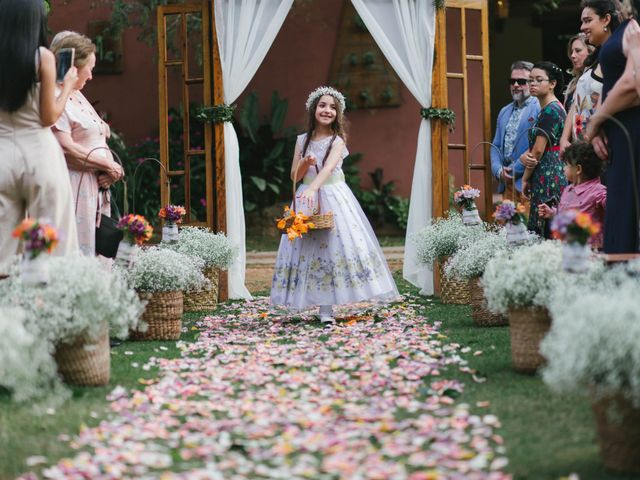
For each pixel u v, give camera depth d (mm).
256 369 4371
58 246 4461
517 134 7355
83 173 5031
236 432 3312
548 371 2928
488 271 4188
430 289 7516
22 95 4340
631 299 2854
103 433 3305
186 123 7875
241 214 7621
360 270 6066
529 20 15812
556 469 2865
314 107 6188
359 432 3266
